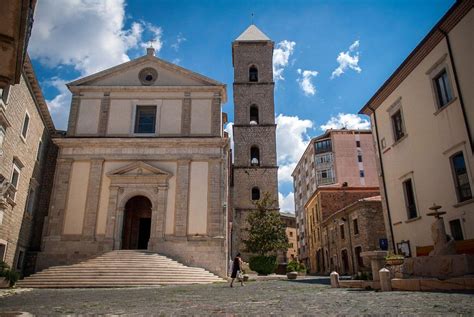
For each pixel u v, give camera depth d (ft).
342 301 27.58
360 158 194.39
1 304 30.73
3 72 22.66
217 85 92.17
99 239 78.84
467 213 49.88
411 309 21.04
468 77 50.08
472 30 49.14
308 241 177.47
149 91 91.91
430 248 56.59
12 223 69.51
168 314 22.15
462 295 27.07
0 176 59.57
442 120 55.52
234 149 127.34
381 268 41.04
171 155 85.51
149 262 68.28
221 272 76.79
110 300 33.37
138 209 92.07
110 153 85.71
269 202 103.65
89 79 92.68
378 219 97.45
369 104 78.28
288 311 22.41
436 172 56.75
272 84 137.69
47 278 60.39
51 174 90.89
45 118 86.22
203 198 82.28
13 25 19.12
